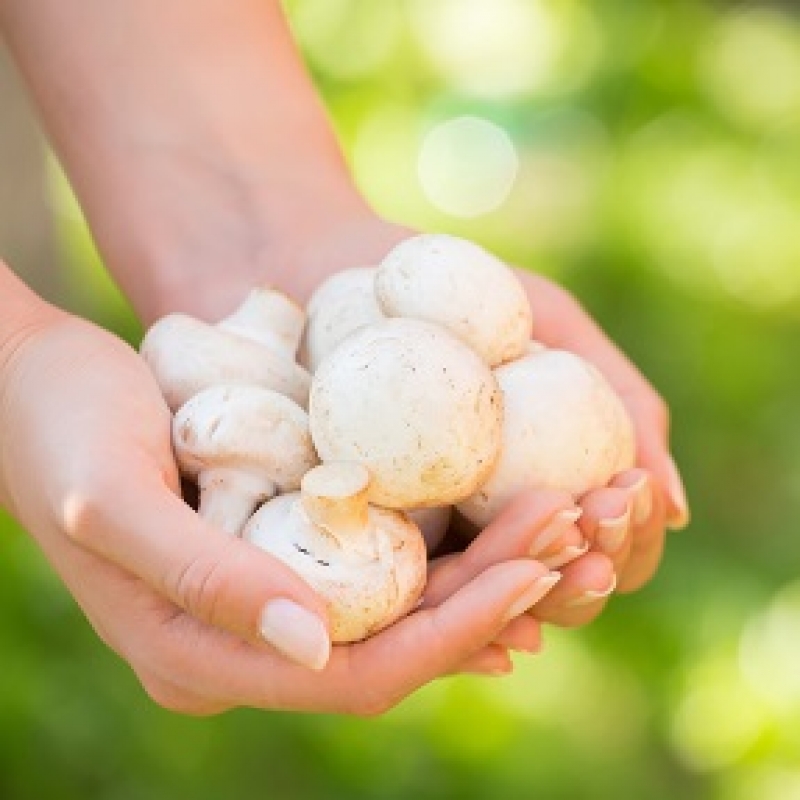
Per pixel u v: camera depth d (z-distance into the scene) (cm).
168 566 62
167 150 81
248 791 96
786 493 119
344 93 132
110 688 96
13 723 94
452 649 63
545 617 68
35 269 102
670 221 130
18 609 97
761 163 136
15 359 68
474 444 65
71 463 64
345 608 63
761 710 106
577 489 68
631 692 106
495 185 128
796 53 147
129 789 95
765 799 104
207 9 82
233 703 65
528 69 133
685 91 137
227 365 69
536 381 68
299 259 79
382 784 98
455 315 68
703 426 123
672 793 104
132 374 67
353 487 63
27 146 100
